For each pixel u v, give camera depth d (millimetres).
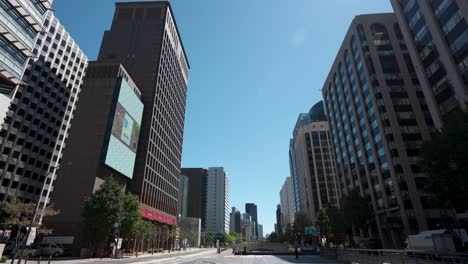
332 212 67938
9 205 34656
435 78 46469
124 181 70562
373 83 67812
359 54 73375
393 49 70188
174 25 115250
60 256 43625
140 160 78250
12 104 70688
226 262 34312
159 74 92625
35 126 75688
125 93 69875
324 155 145000
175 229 99062
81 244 49188
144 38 97375
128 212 47281
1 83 41844
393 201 59844
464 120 23125
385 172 62938
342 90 86875
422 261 17938
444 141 24031
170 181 103812
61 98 84875
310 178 141625
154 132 86750
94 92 67062
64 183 56125
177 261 36406
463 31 39844
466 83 39688
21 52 43094
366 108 71188
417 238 31172
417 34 50094
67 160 59031
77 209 53062
